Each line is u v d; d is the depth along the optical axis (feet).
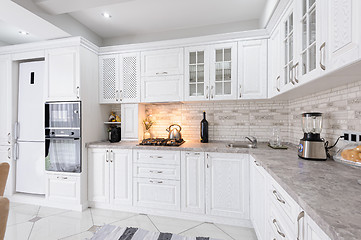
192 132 9.07
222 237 5.88
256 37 7.13
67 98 7.85
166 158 7.20
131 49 8.42
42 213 7.45
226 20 8.25
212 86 7.61
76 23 8.05
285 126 8.05
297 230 2.62
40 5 6.05
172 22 8.38
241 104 8.54
